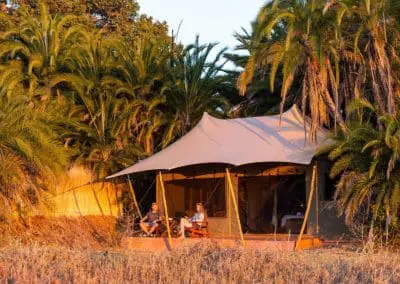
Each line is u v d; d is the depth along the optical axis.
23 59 35.78
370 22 28.20
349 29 29.78
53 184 31.41
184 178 32.34
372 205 25.28
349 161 25.50
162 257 18.20
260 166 30.58
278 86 37.69
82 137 34.72
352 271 17.12
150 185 37.09
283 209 30.33
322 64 27.86
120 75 36.94
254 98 39.50
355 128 25.50
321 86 28.67
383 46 28.38
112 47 37.72
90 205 34.84
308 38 28.25
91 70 35.75
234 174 31.11
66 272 16.92
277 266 17.28
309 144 29.02
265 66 31.70
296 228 29.48
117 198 36.28
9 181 28.73
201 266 17.59
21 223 30.09
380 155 24.59
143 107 36.22
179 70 37.50
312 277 16.28
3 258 18.56
